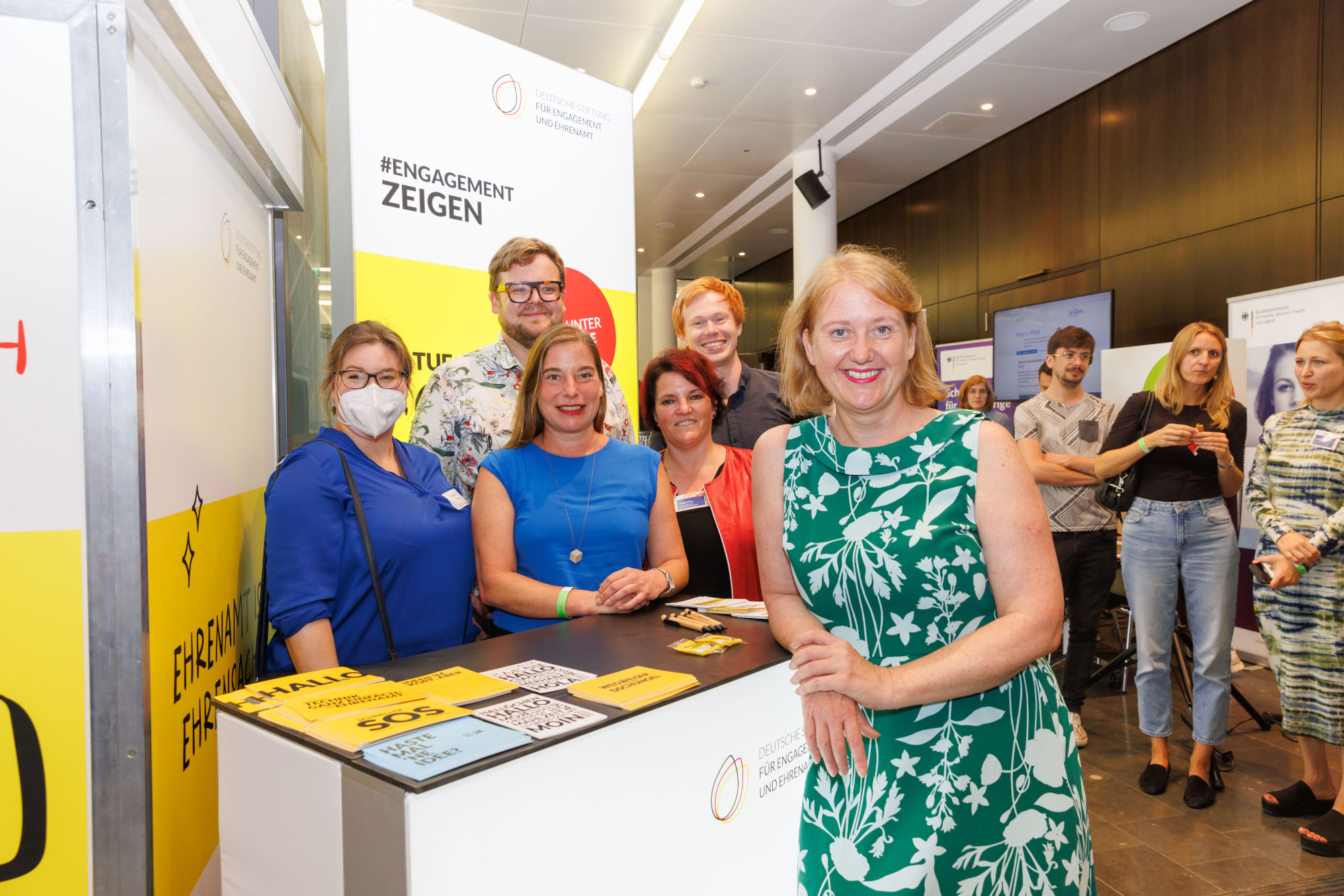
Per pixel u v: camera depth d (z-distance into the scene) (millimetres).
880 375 1131
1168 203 5043
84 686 1060
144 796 1097
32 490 1031
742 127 6668
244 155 1712
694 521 2049
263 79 1703
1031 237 6312
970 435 1138
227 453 1624
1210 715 2711
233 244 1680
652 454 1841
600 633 1395
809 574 1199
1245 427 2785
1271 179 4383
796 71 5637
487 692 1043
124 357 1063
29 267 1024
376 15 2018
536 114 2398
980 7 4812
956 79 5477
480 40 2242
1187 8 4535
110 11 1042
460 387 2102
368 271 2008
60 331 1038
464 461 2094
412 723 919
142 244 1142
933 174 7617
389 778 789
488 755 839
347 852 846
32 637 1035
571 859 940
